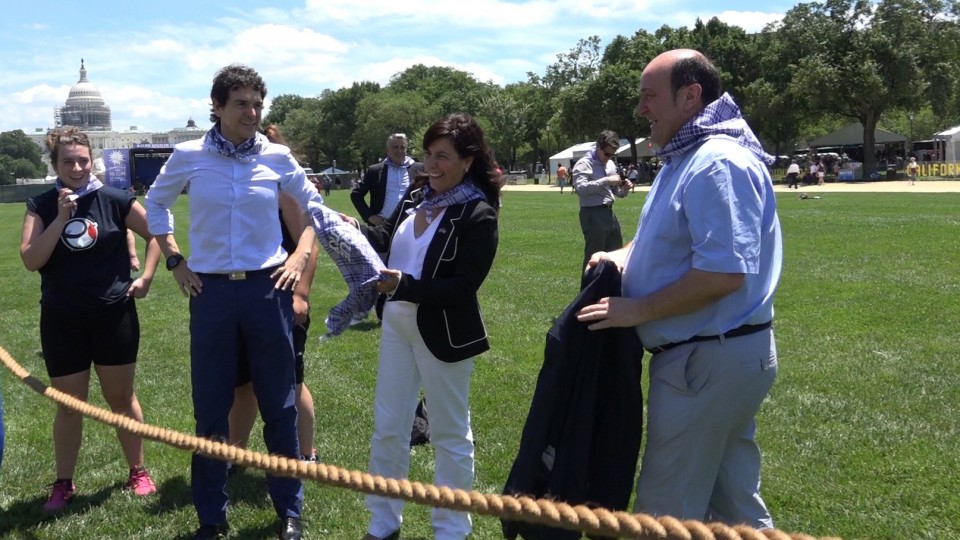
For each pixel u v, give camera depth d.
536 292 10.96
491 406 6.07
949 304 8.85
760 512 3.13
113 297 4.42
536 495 2.77
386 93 104.75
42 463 5.21
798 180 46.94
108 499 4.62
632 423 2.84
